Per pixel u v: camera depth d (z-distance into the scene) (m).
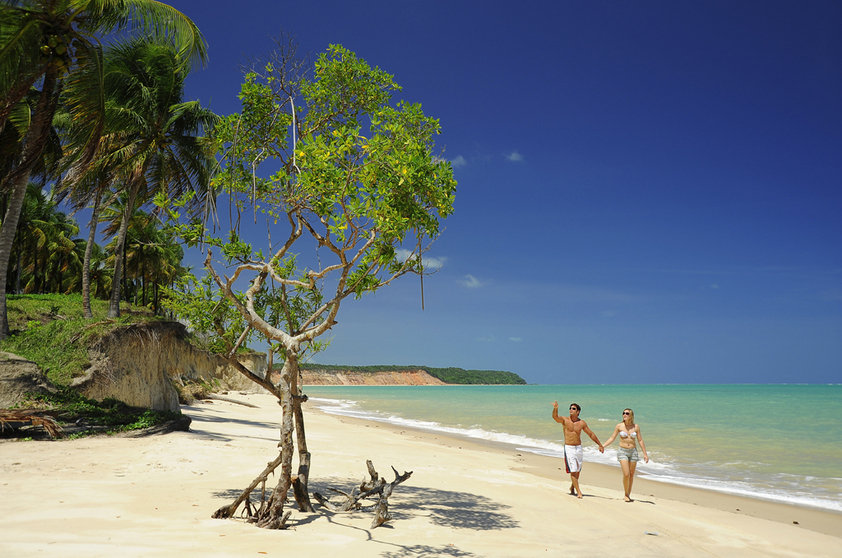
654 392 115.88
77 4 15.54
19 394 14.62
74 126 17.56
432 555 5.88
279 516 6.55
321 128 9.51
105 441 13.54
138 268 50.56
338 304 7.23
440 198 7.14
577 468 10.89
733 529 8.80
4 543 5.05
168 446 12.94
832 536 8.75
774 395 90.50
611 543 7.27
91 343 17.41
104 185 23.91
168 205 7.49
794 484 13.97
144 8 17.39
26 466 9.84
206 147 24.75
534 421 35.06
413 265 7.40
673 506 10.58
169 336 19.58
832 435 25.75
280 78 8.52
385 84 9.68
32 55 14.98
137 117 22.39
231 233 7.89
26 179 17.95
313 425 26.16
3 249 17.75
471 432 27.81
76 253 57.38
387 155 7.15
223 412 27.80
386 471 12.11
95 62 16.22
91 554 4.87
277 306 8.63
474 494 10.18
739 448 21.11
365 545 6.00
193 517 6.73
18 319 27.89
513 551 6.38
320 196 7.16
